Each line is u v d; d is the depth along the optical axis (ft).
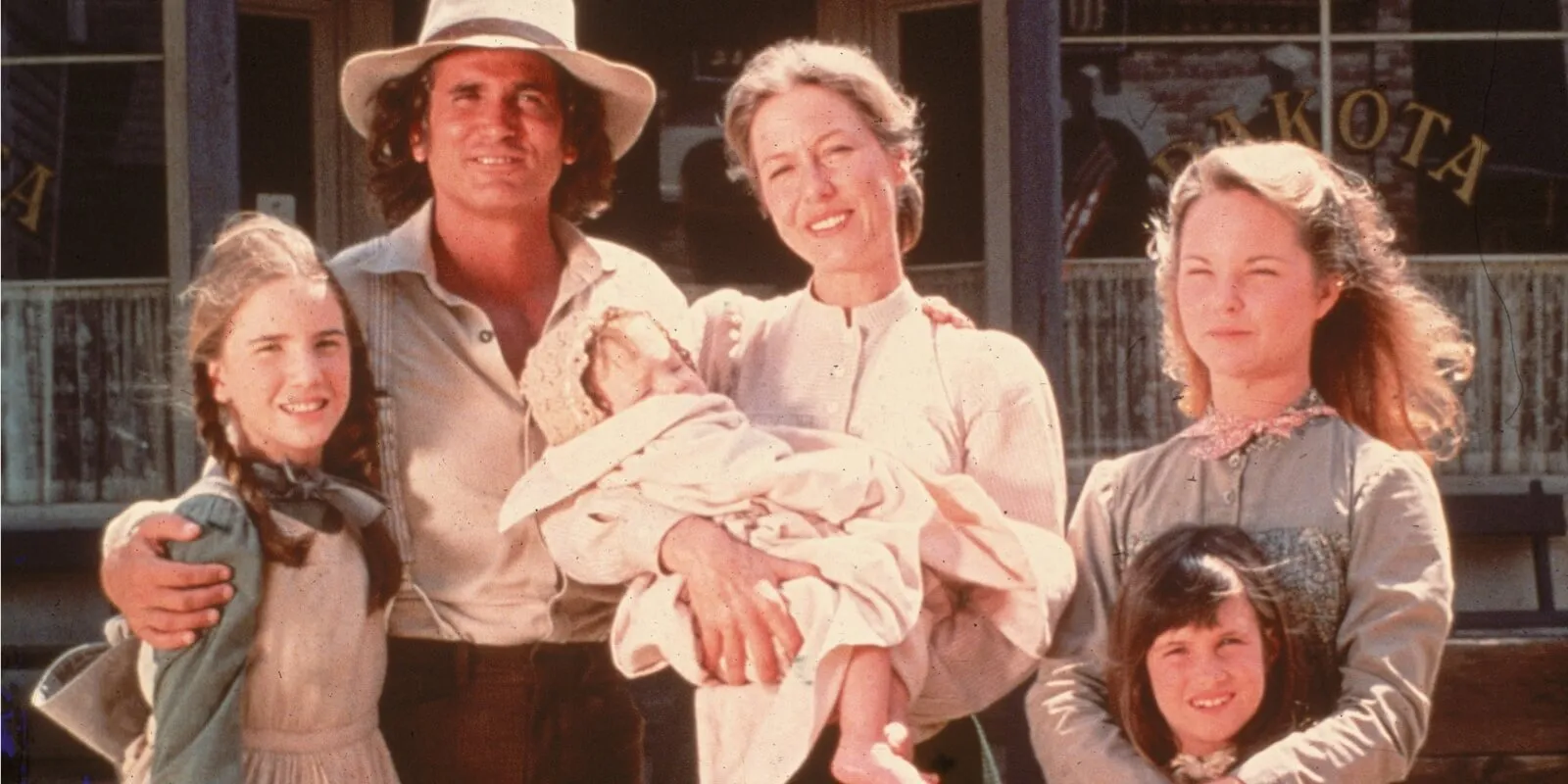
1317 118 28.76
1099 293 28.76
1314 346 12.81
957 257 30.35
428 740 13.35
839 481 12.21
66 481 28.76
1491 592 26.96
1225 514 12.36
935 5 30.40
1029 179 26.50
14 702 22.38
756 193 13.15
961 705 12.48
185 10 25.95
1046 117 26.50
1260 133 28.84
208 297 12.75
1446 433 27.99
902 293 12.95
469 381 13.39
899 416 12.58
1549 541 27.30
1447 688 21.15
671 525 12.34
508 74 13.70
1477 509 26.53
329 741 12.73
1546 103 28.60
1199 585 12.00
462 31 13.66
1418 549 11.98
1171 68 28.84
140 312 28.86
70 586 26.78
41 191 28.99
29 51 28.91
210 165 25.94
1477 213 28.66
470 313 13.47
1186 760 12.07
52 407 28.81
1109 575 12.62
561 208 14.48
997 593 12.39
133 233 28.99
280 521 12.62
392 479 13.29
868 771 11.59
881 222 12.80
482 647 13.39
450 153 13.65
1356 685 11.81
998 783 13.25
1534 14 28.58
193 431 27.89
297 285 12.76
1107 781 12.09
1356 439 12.34
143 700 12.91
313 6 30.60
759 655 12.00
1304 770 11.54
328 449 13.08
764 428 12.68
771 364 13.07
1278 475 12.31
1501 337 28.53
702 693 12.34
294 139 30.60
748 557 12.16
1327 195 12.65
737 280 30.89
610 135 14.53
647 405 12.56
